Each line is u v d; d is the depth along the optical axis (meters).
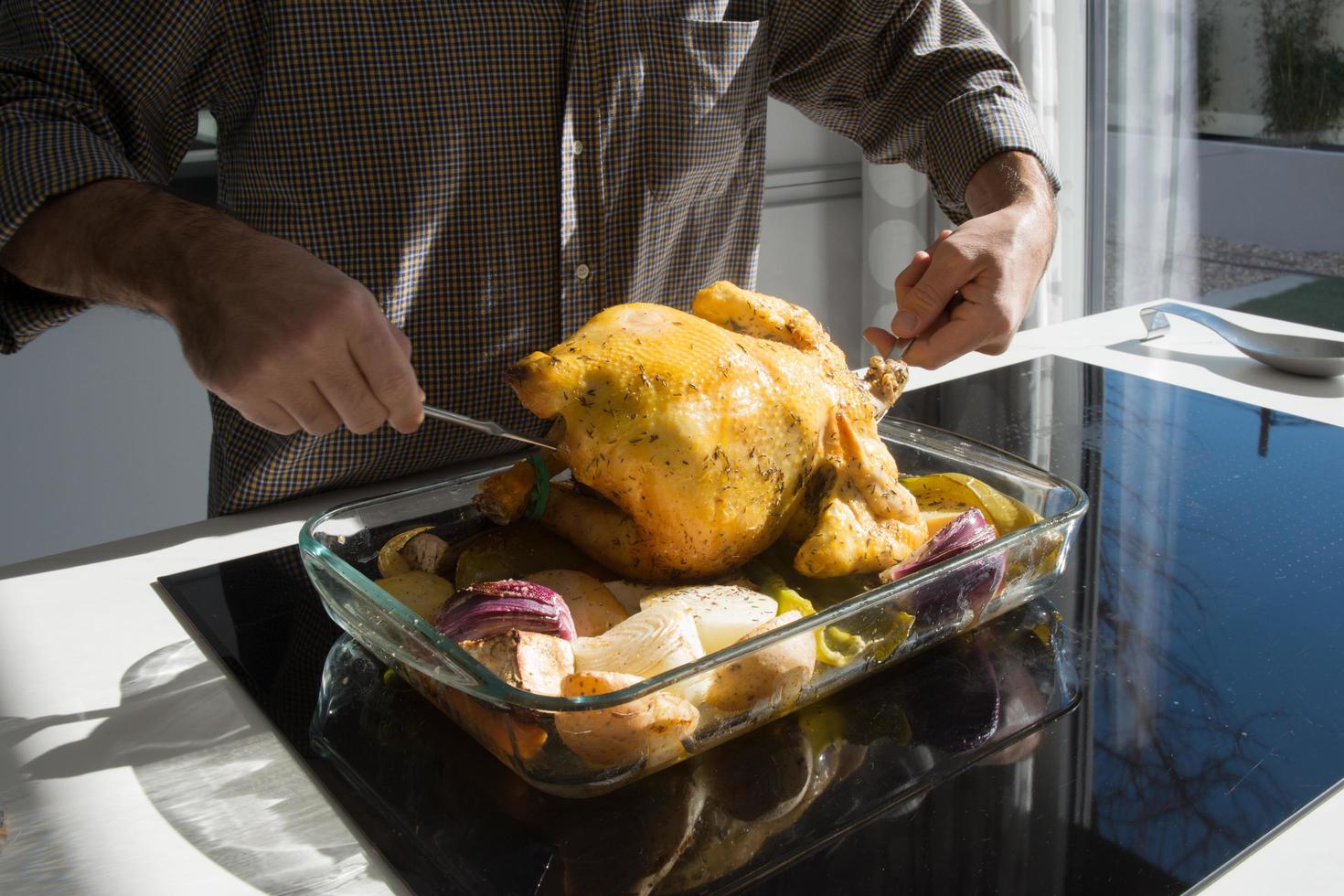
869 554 0.80
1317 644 0.79
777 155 2.92
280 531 1.05
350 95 1.10
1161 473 1.10
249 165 1.14
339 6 1.07
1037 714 0.72
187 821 0.63
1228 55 2.44
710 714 0.65
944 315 1.08
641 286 1.32
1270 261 2.49
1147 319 1.53
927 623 0.75
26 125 0.90
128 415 2.27
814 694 0.71
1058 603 0.86
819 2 1.36
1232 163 2.50
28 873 0.59
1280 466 1.10
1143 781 0.65
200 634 0.85
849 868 0.58
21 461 2.19
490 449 1.28
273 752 0.70
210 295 0.78
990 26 2.50
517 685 0.62
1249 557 0.92
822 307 3.12
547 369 0.77
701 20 1.25
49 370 2.18
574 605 0.74
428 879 0.58
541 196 1.21
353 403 0.78
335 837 0.62
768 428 0.79
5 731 0.72
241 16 1.06
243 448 1.19
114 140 0.99
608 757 0.62
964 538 0.76
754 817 0.62
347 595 0.74
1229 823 0.61
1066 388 1.34
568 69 1.17
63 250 0.88
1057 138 2.60
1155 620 0.83
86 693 0.77
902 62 1.38
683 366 0.79
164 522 2.37
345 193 1.13
